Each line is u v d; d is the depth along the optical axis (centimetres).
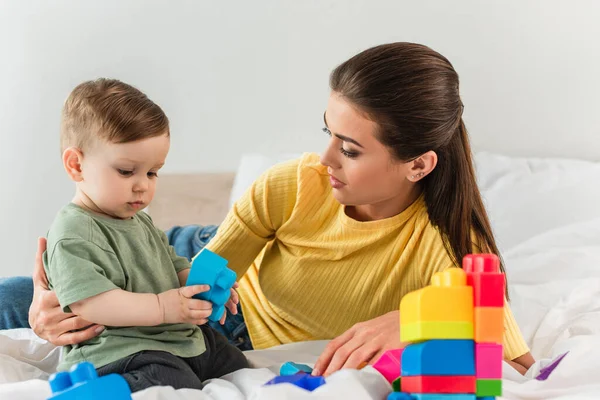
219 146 254
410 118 122
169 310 111
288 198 143
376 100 120
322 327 144
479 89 238
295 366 117
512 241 200
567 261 187
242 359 129
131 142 113
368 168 125
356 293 139
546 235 197
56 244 112
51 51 258
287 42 246
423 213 137
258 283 154
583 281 175
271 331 152
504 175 216
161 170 256
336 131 124
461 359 86
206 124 253
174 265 129
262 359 133
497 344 86
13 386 102
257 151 252
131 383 106
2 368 121
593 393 102
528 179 212
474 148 240
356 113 121
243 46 248
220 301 117
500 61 236
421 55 126
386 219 136
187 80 252
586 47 230
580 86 233
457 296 86
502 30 235
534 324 165
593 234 195
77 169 118
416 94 122
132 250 118
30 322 121
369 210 138
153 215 246
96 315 110
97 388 81
